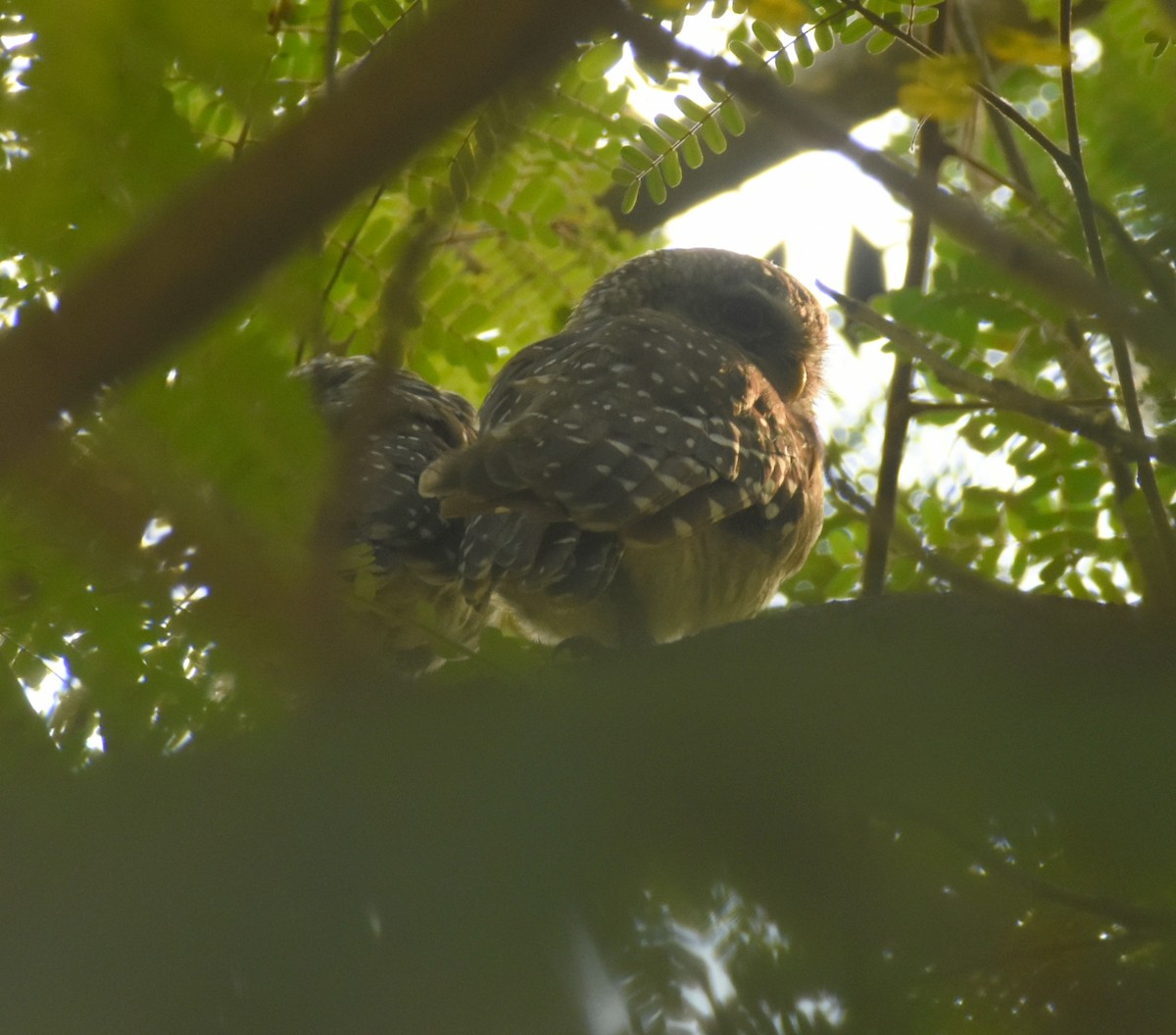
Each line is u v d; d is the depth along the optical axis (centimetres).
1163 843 232
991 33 455
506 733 237
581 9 150
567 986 230
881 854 258
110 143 238
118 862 215
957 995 262
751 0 514
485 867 229
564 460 689
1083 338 606
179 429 238
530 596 803
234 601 233
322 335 244
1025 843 250
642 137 634
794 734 250
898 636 263
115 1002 210
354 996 218
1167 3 382
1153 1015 266
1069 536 647
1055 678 240
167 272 156
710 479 724
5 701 287
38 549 260
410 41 153
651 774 247
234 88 242
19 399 157
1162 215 348
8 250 239
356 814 224
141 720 265
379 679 234
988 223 278
